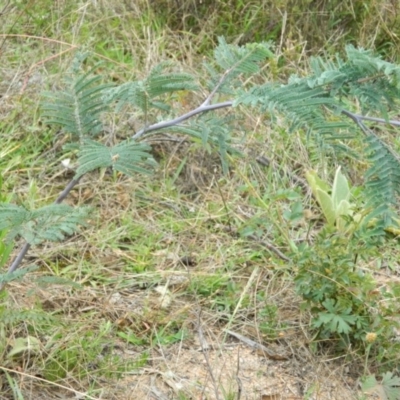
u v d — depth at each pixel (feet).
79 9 14.26
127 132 12.26
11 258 9.86
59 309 9.20
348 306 8.86
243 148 12.26
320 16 15.14
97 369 8.36
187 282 9.85
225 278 9.95
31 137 11.97
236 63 7.77
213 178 11.38
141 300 9.57
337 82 6.89
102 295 9.55
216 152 11.94
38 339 8.48
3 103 12.35
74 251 10.19
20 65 12.99
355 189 11.01
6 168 11.27
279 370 8.86
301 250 9.33
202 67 13.94
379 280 10.42
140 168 6.97
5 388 8.04
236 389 8.48
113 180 11.55
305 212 10.47
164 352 8.87
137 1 15.12
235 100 7.00
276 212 11.19
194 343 9.08
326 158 12.11
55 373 8.20
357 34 15.23
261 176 11.97
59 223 7.13
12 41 13.75
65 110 7.77
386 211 7.09
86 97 7.79
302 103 6.82
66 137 11.89
